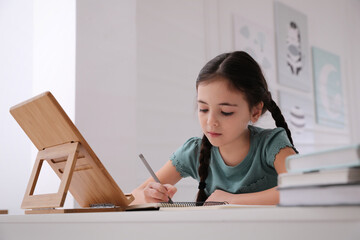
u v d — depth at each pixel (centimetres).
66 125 95
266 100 121
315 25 430
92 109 220
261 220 57
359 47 501
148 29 275
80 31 218
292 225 54
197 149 140
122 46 238
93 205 110
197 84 111
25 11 261
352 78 479
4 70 271
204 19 313
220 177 130
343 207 50
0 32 278
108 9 232
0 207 257
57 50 226
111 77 230
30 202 103
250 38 344
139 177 253
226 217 60
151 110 271
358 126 478
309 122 401
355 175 53
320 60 428
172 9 292
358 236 49
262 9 363
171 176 144
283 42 378
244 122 110
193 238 63
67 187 94
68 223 81
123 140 232
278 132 124
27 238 90
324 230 52
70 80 217
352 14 497
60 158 105
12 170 254
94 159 92
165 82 282
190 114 296
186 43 298
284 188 59
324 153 56
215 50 317
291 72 382
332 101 439
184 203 89
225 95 105
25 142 249
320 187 54
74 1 218
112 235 74
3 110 267
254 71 114
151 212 69
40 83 235
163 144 275
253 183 125
